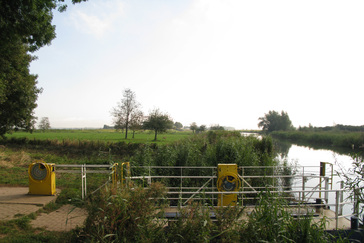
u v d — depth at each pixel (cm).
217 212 455
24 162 1553
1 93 1950
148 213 445
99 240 385
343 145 3850
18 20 940
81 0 1016
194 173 1052
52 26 1115
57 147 2508
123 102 4416
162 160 1089
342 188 694
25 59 2294
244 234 429
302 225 476
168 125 4081
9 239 471
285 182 1270
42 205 696
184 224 422
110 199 426
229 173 700
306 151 3366
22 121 2742
